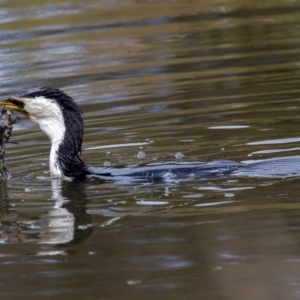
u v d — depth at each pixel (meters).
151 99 15.88
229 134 13.01
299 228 8.71
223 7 24.92
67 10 25.11
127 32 22.38
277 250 8.18
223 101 15.20
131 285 7.63
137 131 13.73
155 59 19.55
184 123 13.94
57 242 8.90
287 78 16.53
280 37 20.70
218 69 17.95
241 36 21.16
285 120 13.52
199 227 8.99
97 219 9.55
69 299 7.42
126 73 18.42
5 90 17.55
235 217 9.20
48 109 12.00
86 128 14.20
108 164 11.97
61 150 11.92
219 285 7.40
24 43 21.91
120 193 10.49
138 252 8.36
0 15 24.72
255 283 7.40
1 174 11.81
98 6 25.45
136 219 9.43
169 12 24.52
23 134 14.34
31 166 12.29
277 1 25.19
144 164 11.73
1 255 8.64
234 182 10.45
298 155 11.54
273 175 10.58
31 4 25.75
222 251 8.25
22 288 7.75
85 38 22.00
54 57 20.42
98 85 17.42
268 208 9.40
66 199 10.45
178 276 7.75
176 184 10.62
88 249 8.62
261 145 12.24
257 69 17.62
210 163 11.18
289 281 7.39
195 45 20.69
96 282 7.76
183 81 17.14
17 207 10.23
